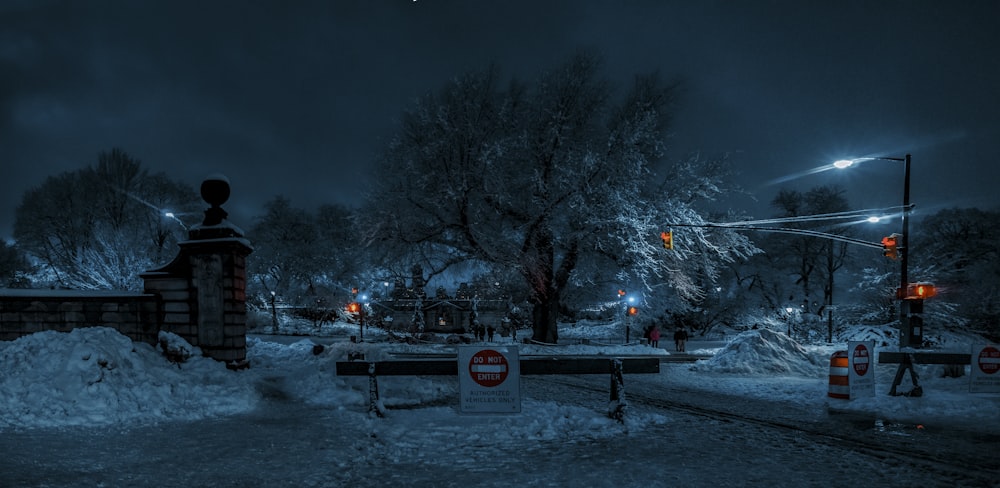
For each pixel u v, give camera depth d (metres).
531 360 9.39
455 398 11.91
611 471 6.29
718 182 32.34
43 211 43.62
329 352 18.09
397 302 61.53
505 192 31.28
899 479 6.07
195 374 10.95
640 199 31.72
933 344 29.53
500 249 32.12
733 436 8.28
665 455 7.05
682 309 44.09
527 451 7.21
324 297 61.00
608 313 66.44
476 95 32.22
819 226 53.88
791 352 20.34
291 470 6.13
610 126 33.75
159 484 5.50
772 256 58.16
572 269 35.09
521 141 31.91
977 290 44.91
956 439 8.16
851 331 40.38
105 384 8.75
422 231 32.91
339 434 7.97
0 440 6.93
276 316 58.22
